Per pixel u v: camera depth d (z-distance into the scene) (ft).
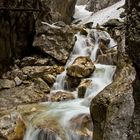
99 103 17.56
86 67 35.24
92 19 64.69
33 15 41.68
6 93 33.09
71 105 29.73
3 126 24.36
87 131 23.26
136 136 12.37
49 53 40.47
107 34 45.60
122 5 63.10
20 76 36.11
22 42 40.60
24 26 40.16
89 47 43.09
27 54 42.16
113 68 35.06
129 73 18.67
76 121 24.54
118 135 15.37
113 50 40.09
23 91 33.40
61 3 57.93
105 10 67.56
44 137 23.66
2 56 36.22
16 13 37.65
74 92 33.94
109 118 16.20
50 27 42.47
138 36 11.73
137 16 11.85
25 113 27.37
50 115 26.48
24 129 24.85
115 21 48.70
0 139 23.88
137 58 12.03
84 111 26.81
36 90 33.81
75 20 68.54
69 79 35.19
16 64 38.73
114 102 16.67
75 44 43.27
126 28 13.52
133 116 13.01
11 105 30.37
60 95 32.42
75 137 23.25
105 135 15.94
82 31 45.78
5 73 36.81
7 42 37.14
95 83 33.32
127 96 16.37
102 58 38.45
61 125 24.40
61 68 38.04
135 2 12.00
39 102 31.42
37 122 25.13
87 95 32.09
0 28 35.19
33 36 42.63
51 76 36.01
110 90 17.87
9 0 35.94
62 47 41.39
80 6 82.79
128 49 13.00
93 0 76.23
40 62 39.40
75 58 40.68
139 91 12.44
